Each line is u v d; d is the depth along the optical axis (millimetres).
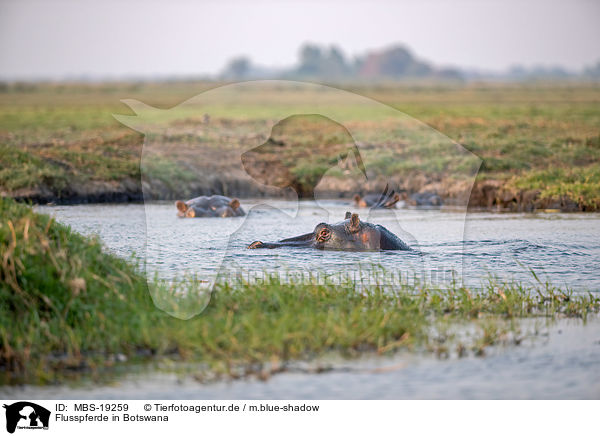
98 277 28141
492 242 42938
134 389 22172
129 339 25094
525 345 25828
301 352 24703
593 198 60781
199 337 25062
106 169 66875
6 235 28109
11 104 152875
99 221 47812
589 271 36750
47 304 26688
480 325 28047
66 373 23172
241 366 23719
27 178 61062
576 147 78938
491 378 22844
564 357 24609
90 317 26266
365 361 24203
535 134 87438
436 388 22062
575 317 29344
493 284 33875
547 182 65062
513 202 63375
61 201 61219
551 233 46312
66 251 28984
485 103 152500
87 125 95500
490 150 77625
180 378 22859
